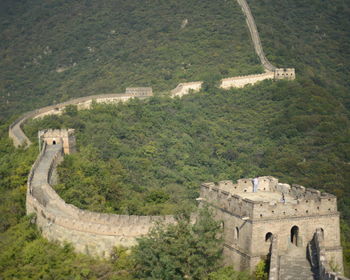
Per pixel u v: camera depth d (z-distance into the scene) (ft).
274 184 201.46
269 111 526.57
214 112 534.78
